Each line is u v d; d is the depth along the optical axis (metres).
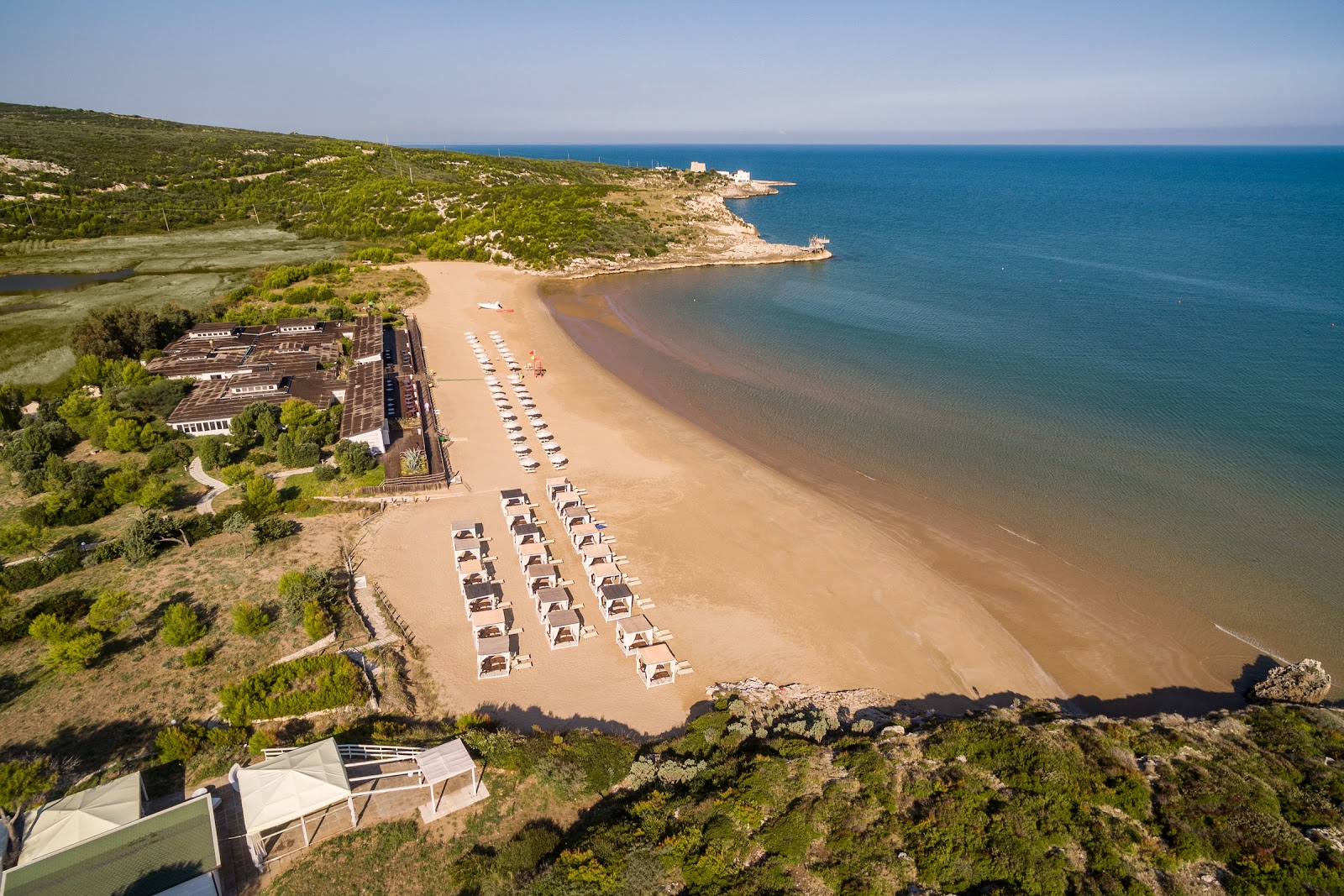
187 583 41.31
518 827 27.83
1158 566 46.09
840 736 32.72
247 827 25.39
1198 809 26.33
